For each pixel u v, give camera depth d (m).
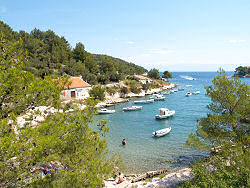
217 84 13.80
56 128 6.42
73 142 7.05
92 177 6.91
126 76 116.44
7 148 4.88
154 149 24.44
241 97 12.50
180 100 69.00
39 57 75.75
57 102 7.23
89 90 56.34
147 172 17.97
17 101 6.39
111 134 31.08
